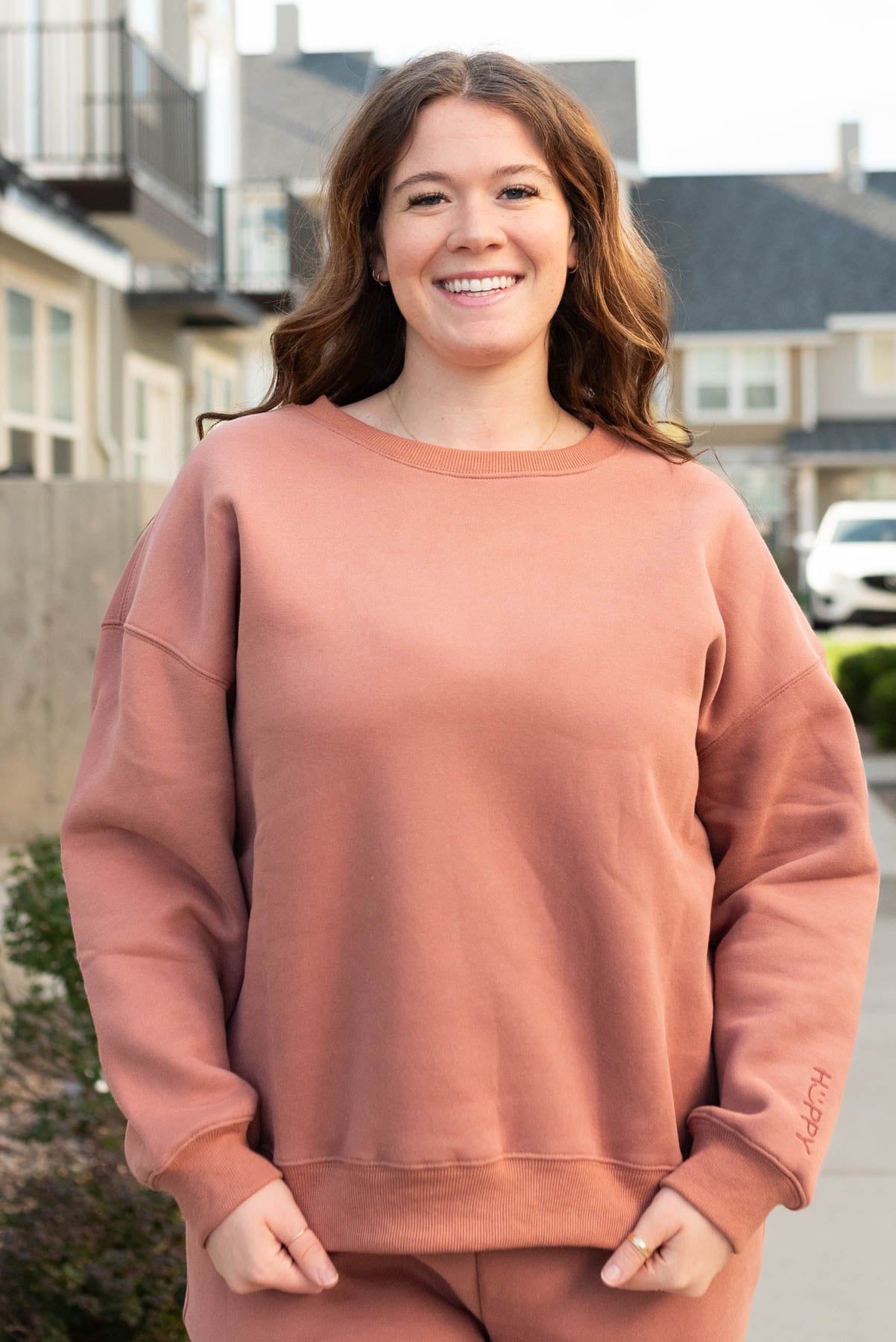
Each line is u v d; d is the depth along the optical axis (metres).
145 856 1.71
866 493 35.72
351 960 1.59
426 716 1.56
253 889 1.63
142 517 7.11
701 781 1.80
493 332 1.74
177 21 16.42
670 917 1.65
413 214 1.74
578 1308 1.59
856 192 38.19
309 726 1.57
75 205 12.18
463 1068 1.55
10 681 7.17
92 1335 2.94
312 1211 1.57
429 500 1.70
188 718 1.68
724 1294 1.65
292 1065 1.59
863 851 1.75
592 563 1.67
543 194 1.75
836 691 1.79
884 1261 3.25
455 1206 1.54
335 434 1.76
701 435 1.97
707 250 37.03
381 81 1.78
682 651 1.65
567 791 1.58
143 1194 2.98
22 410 11.62
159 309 15.23
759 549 1.79
